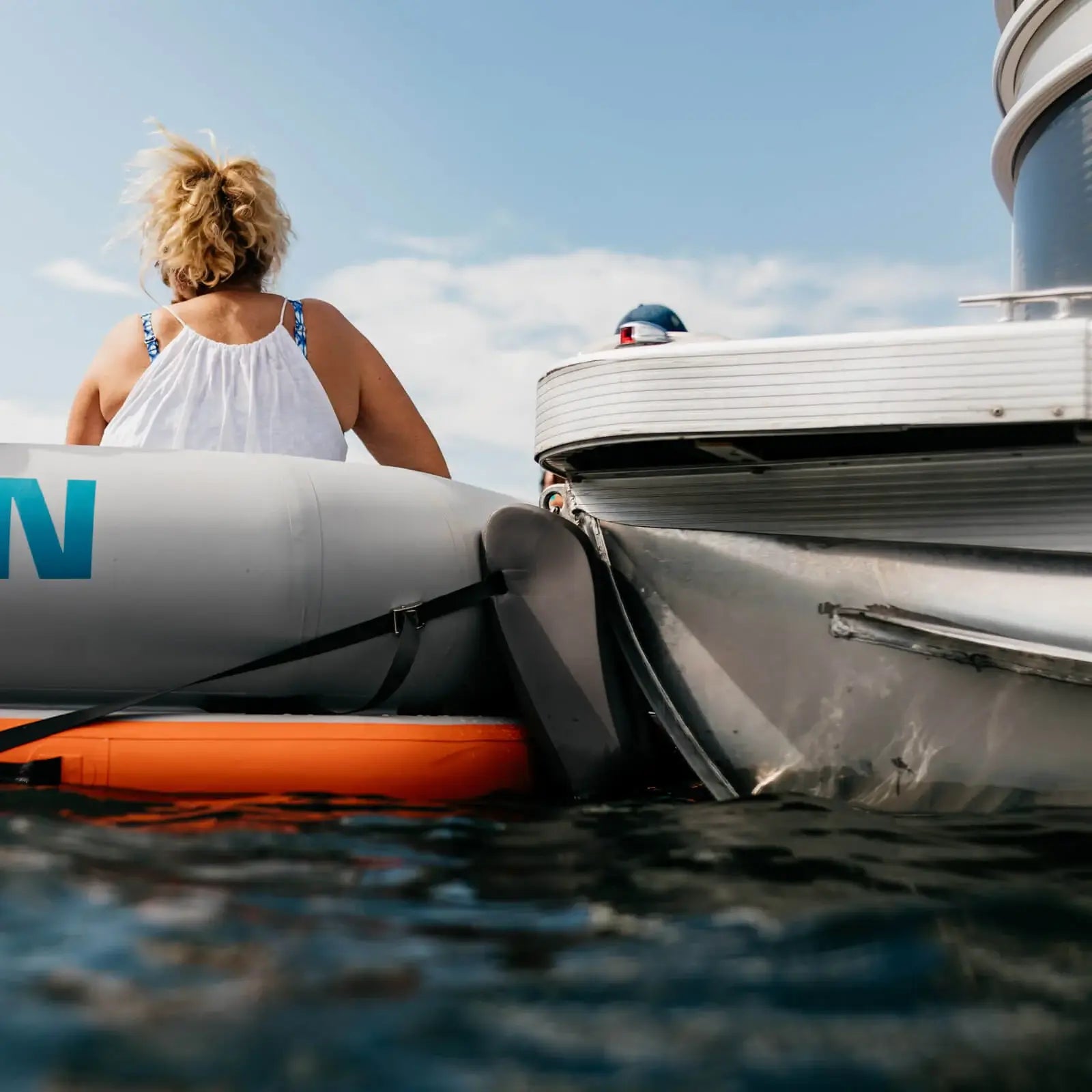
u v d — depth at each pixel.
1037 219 2.53
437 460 2.89
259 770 2.24
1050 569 2.13
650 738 2.47
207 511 2.31
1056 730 2.15
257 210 2.65
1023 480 2.14
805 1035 1.18
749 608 2.34
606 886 1.67
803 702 2.29
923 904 1.58
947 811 2.17
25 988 1.23
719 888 1.66
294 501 2.38
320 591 2.35
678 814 2.15
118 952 1.34
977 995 1.28
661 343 2.40
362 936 1.44
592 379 2.25
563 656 2.40
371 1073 1.08
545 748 2.38
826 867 1.77
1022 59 2.62
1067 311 2.09
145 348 2.59
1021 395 1.99
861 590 2.25
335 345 2.71
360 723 2.34
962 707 2.19
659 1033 1.18
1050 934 1.46
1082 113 2.43
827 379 2.08
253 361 2.58
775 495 2.32
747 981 1.32
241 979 1.28
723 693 2.34
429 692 2.48
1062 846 1.89
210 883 1.62
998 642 2.10
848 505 2.28
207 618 2.28
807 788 2.28
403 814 2.12
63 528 2.23
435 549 2.47
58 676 2.24
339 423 2.73
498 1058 1.12
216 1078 1.06
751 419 2.12
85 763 2.19
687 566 2.39
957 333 2.03
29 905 1.49
